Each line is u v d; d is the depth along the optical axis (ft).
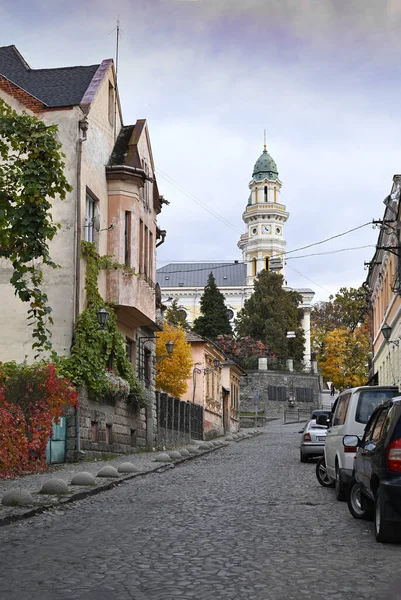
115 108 86.89
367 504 33.71
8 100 74.18
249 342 277.64
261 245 405.59
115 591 20.42
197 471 65.21
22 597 19.76
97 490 46.11
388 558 25.00
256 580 21.74
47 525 32.65
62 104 76.28
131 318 87.76
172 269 402.11
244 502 41.04
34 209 37.14
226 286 385.50
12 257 37.63
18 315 72.13
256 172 425.69
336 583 21.38
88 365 71.56
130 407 89.40
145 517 35.04
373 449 29.71
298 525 32.37
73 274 72.18
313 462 76.64
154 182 98.48
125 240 84.48
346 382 289.53
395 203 92.99
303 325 338.95
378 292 136.26
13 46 91.35
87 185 76.33
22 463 57.77
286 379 268.82
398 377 100.32
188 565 23.80
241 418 236.84
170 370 141.28
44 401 61.52
